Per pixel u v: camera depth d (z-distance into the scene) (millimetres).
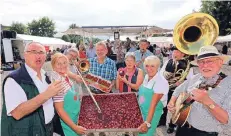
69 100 2736
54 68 2756
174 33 3568
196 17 3504
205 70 2240
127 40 12969
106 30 12445
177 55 4238
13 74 2113
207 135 2314
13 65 16250
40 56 2188
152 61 2861
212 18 3465
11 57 16688
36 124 2174
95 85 3980
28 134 2127
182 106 2393
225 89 2156
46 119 2297
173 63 4324
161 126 4895
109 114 2764
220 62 2227
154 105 2799
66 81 2748
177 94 2643
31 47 2184
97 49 4016
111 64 4125
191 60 4273
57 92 2051
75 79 3441
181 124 2400
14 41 19938
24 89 2094
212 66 2211
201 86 2248
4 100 2088
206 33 3541
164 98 2910
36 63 2182
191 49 3537
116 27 11359
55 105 2549
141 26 11289
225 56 2230
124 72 3990
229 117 2016
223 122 2041
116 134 4145
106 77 4066
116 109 2908
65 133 2795
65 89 2627
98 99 3307
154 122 2920
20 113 2033
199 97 2016
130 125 2498
